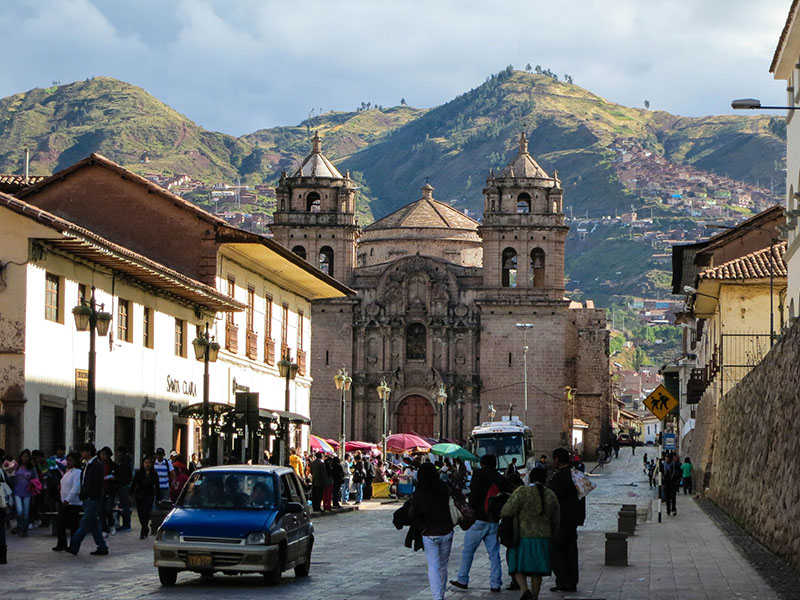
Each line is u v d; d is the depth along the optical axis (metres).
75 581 25.67
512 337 132.50
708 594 23.83
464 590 25.61
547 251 132.88
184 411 47.75
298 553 26.92
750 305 61.06
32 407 41.34
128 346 49.47
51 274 43.06
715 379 64.81
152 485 36.06
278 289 71.62
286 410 57.56
